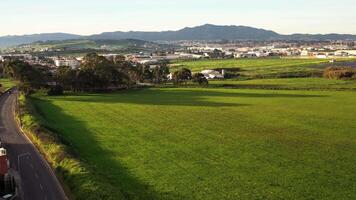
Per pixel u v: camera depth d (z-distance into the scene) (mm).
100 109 165875
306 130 123812
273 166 88250
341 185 76562
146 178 80500
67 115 151250
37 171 83500
